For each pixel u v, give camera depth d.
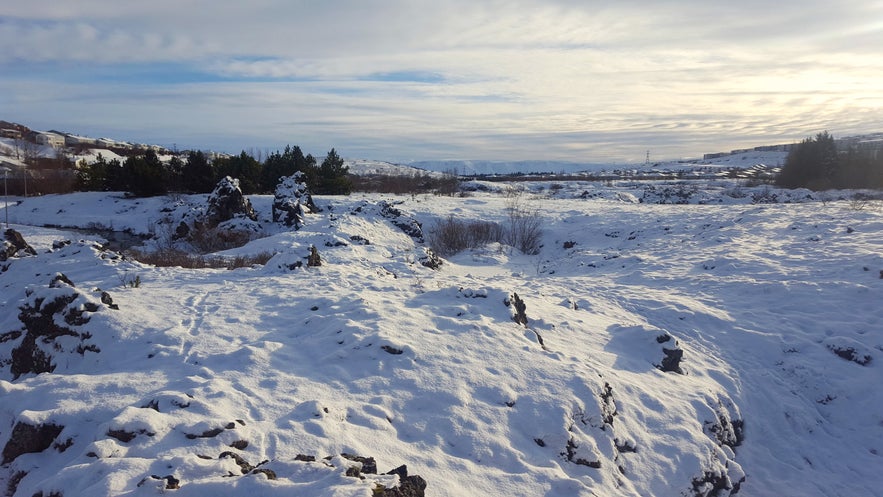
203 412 5.71
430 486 5.28
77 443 5.42
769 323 12.40
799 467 8.54
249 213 27.00
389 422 6.26
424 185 48.38
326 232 21.02
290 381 6.92
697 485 6.93
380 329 8.32
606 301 13.85
